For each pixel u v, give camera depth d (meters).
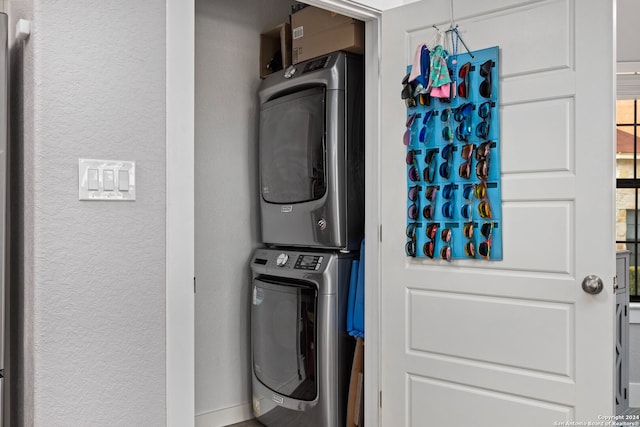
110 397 1.74
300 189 2.94
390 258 2.50
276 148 3.10
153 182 1.84
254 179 3.38
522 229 2.10
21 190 1.78
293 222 2.99
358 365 2.71
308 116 2.88
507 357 2.14
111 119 1.75
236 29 3.29
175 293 1.88
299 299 2.87
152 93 1.84
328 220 2.77
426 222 2.36
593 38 1.94
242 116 3.32
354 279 2.76
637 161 3.90
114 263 1.75
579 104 1.97
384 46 2.53
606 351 1.91
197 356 3.09
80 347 1.68
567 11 2.00
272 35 3.35
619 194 3.91
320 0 2.33
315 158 2.83
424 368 2.38
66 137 1.67
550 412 2.03
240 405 3.29
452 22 2.29
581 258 1.96
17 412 1.85
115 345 1.75
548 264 2.04
